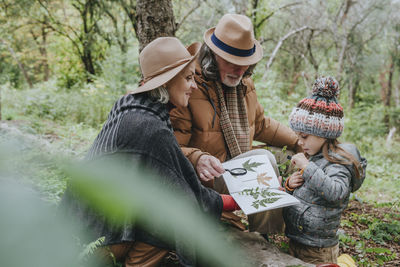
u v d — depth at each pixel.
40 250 0.34
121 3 10.39
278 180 2.28
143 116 1.80
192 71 1.98
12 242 0.31
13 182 0.35
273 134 2.94
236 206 2.06
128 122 1.78
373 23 12.98
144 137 1.76
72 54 15.07
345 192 2.01
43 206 0.35
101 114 8.91
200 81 2.46
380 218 3.75
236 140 2.53
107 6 11.48
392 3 12.32
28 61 18.97
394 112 14.80
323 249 2.15
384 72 17.23
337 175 2.04
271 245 2.27
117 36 11.98
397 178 6.59
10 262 0.31
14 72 17.92
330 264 1.94
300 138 2.20
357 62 14.31
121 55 10.99
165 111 1.94
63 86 14.62
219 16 10.34
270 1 11.88
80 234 1.61
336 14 13.02
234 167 2.30
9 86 14.27
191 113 2.48
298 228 2.17
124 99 1.92
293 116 2.18
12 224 0.32
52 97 9.71
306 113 2.09
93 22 13.59
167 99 1.94
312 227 2.11
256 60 2.45
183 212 0.58
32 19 13.91
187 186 1.82
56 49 15.55
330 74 2.15
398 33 13.18
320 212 2.10
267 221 2.35
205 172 2.20
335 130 2.05
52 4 13.69
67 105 8.97
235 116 2.55
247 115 2.64
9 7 12.59
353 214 3.69
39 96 9.65
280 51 14.66
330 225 2.12
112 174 0.41
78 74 14.92
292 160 2.16
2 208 0.32
